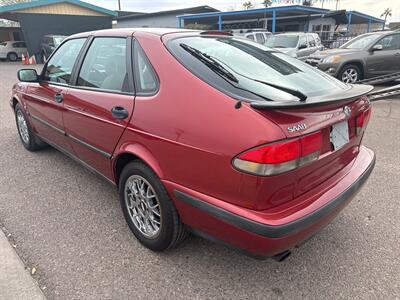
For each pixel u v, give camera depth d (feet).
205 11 125.08
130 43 8.66
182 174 6.98
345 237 9.20
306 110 6.33
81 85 10.20
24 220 9.89
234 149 6.02
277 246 6.12
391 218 10.07
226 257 8.41
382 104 26.40
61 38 66.28
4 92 34.27
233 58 8.11
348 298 7.16
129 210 8.98
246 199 6.13
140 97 7.88
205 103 6.60
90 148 9.97
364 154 9.05
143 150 7.79
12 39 94.94
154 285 7.49
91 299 7.08
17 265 7.97
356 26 117.08
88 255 8.41
